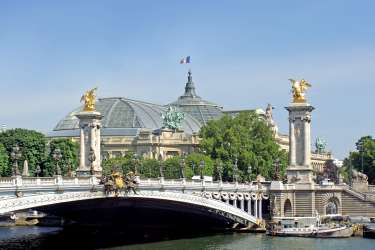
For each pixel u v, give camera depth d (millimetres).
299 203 156000
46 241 122000
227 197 138625
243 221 143125
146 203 116562
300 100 162625
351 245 120688
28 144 170625
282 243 122438
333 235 133375
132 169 194625
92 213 125875
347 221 151500
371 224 142750
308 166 160000
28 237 130250
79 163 172625
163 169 199875
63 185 90250
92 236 131000
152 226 143750
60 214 123688
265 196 153625
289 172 160750
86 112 163750
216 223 146500
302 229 134375
